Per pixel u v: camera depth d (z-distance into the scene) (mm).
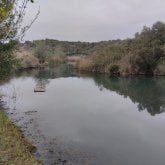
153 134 19828
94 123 22188
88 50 128250
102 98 34875
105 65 73250
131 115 25750
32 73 67688
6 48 15555
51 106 28125
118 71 67000
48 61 99312
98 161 14477
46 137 17688
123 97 36094
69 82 52406
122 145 17250
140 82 52500
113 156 15328
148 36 76312
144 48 65375
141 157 15406
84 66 78375
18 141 13828
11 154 11164
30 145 15422
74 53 128375
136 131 20438
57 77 61094
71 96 35562
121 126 21672
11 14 13773
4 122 16531
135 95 38000
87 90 42094
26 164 10719
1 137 13047
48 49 110000
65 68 86062
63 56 109062
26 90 38406
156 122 23297
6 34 14844
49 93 37219
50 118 22938
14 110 25188
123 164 14328
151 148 16938
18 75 61469
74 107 28312
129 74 65312
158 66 62469
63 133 18875
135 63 64562
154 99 34750
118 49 78438
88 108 28188
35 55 94812
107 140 18062
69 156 14766
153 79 56625
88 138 18172
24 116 23016
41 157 14234
